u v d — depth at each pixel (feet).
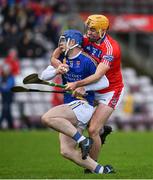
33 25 179.32
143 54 200.75
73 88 68.23
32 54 175.52
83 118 69.05
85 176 67.67
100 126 71.72
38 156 97.50
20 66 173.06
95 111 72.02
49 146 113.91
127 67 196.24
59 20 188.24
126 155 98.58
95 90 69.56
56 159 92.99
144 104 179.11
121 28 195.93
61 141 69.97
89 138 67.67
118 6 203.72
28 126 166.20
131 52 198.90
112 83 72.49
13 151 105.09
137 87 184.03
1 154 100.22
